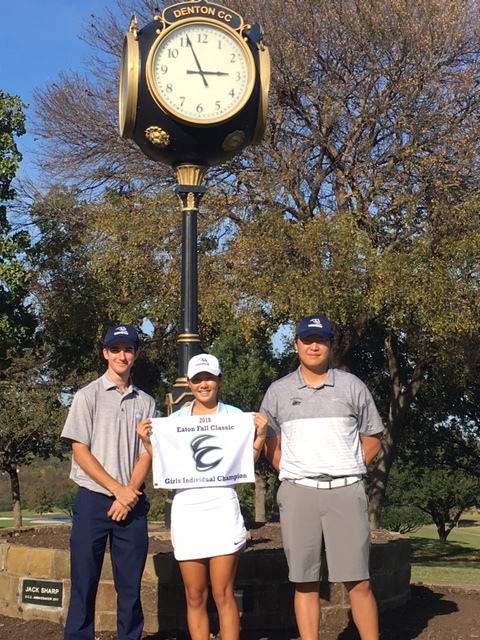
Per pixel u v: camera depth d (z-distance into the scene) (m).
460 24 17.62
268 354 26.53
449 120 17.36
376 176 17.17
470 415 24.11
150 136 6.35
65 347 20.25
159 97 6.20
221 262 15.96
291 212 18.62
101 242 17.12
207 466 4.60
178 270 16.42
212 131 6.34
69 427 4.84
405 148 17.11
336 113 17.67
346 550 4.59
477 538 39.88
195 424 4.64
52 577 6.18
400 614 6.47
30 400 25.11
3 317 16.97
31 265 18.02
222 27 6.37
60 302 18.02
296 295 14.34
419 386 20.20
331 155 18.28
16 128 18.16
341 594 6.07
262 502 28.39
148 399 5.10
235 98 6.33
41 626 6.01
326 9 17.91
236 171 18.28
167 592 5.84
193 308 6.43
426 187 16.94
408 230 16.75
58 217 18.92
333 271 14.45
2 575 6.43
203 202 17.00
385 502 34.91
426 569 10.67
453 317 14.53
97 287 17.41
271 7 17.97
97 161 20.45
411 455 26.11
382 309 15.83
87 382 24.42
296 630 5.91
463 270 14.88
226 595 4.55
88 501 4.87
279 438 4.87
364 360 24.19
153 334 20.81
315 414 4.66
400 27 17.11
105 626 5.89
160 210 16.62
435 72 17.48
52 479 52.31
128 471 4.91
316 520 4.64
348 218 15.16
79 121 20.27
